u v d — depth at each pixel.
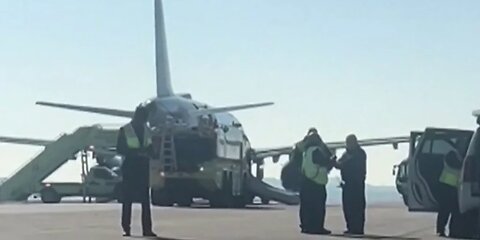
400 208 48.84
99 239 19.19
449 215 24.73
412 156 22.98
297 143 24.08
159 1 55.78
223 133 46.44
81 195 62.53
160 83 53.22
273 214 34.97
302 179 23.03
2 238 19.23
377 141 56.34
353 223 23.28
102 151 60.91
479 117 20.00
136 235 20.81
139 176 20.39
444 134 22.86
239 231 23.11
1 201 63.97
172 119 45.47
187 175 45.19
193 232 22.47
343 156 23.33
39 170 63.78
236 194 49.06
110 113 48.09
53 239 19.02
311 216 23.00
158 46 53.94
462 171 20.31
